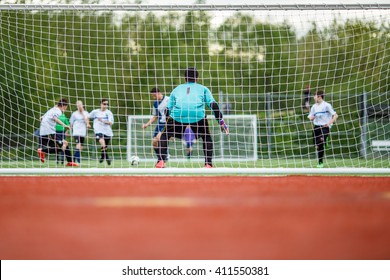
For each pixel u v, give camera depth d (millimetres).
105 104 43906
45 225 11555
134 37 61906
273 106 61250
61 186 21797
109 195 17734
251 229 11023
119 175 31625
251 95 61812
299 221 12062
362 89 56094
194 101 31734
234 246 9320
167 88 60125
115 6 32188
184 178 27547
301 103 59219
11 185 22344
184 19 63125
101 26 60938
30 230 10945
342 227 11242
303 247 9203
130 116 51125
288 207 14484
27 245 9477
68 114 54938
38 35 55500
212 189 20219
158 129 37750
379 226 11336
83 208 14281
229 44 63031
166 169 28875
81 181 24938
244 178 27312
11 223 11812
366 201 15969
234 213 13273
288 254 8688
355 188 20906
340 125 56688
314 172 29359
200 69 61812
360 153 55031
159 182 24156
